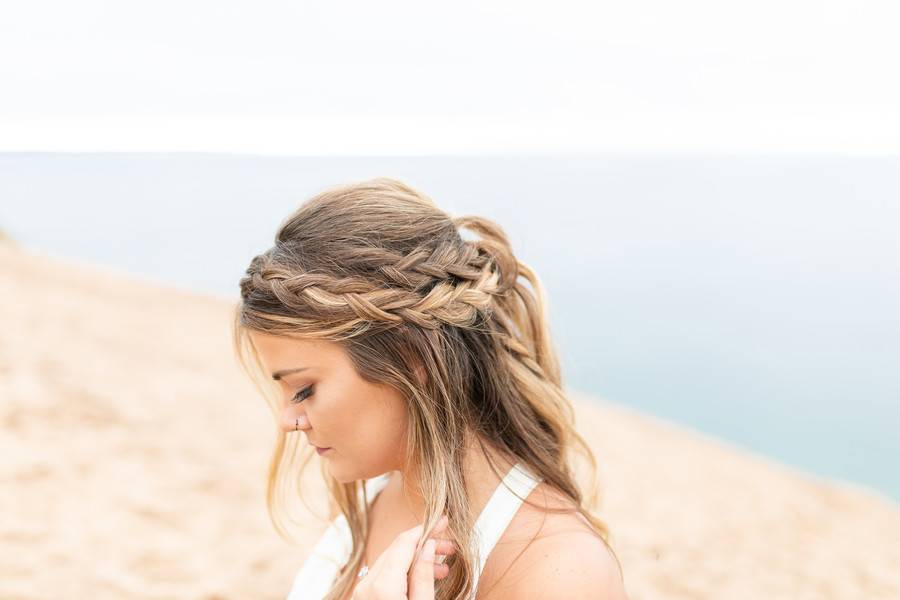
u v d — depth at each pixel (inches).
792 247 2501.2
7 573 150.9
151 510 194.7
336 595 67.6
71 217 1596.9
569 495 53.7
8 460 209.8
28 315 435.8
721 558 248.5
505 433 54.6
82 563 159.9
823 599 228.1
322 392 49.4
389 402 50.4
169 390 335.0
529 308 61.6
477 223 59.6
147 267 1232.2
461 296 51.9
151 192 1705.2
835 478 1017.5
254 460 256.8
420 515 58.7
